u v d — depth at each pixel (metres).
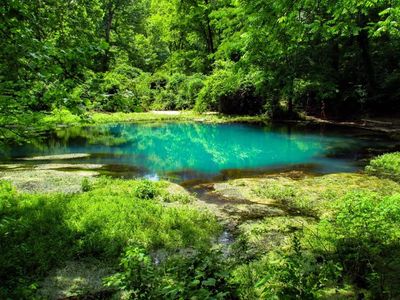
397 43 28.95
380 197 9.77
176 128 28.53
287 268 4.77
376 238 6.56
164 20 44.06
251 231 8.63
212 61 42.44
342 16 7.93
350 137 22.38
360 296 5.32
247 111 34.06
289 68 27.69
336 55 31.06
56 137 24.94
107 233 7.86
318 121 29.94
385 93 27.98
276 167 15.77
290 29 7.56
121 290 6.07
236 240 8.22
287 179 13.49
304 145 20.48
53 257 6.95
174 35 46.81
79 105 5.45
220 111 35.28
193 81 38.28
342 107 30.16
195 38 44.75
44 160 17.52
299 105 33.06
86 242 7.52
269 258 7.03
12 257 6.63
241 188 12.44
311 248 7.29
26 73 5.13
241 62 8.98
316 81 28.42
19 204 9.62
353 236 6.77
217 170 15.55
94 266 6.86
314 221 9.25
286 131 25.64
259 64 22.00
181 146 21.61
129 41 54.59
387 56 30.42
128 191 11.37
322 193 11.45
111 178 13.91
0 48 4.73
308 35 7.99
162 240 7.92
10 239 7.39
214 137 24.45
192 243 7.93
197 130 27.36
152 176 14.55
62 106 5.49
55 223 8.30
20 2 5.24
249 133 25.38
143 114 35.59
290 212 10.02
